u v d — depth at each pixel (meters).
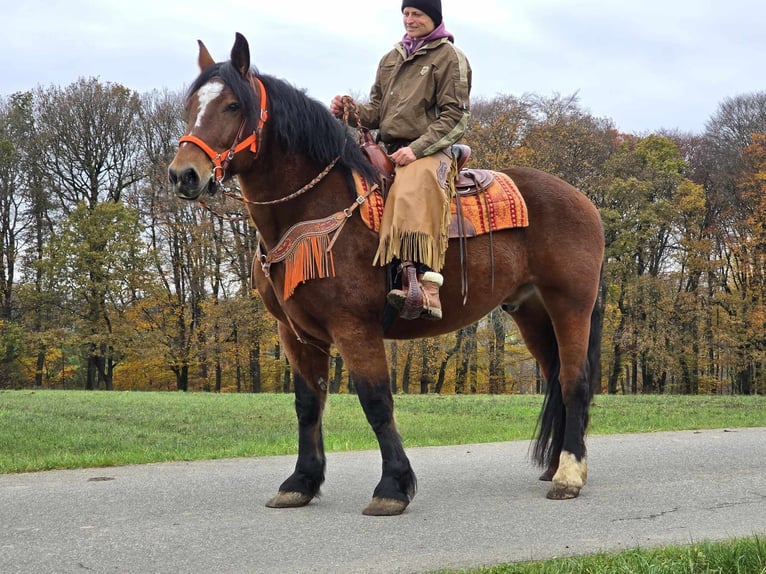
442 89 4.93
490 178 5.33
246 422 11.91
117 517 4.68
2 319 33.94
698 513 4.71
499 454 7.42
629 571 3.34
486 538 4.14
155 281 33.09
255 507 4.96
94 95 33.50
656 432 9.29
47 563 3.72
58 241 32.56
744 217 34.09
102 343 32.81
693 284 34.94
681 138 37.50
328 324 4.62
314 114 4.66
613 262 32.94
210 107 4.37
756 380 35.94
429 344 31.38
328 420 11.72
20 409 13.91
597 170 32.25
